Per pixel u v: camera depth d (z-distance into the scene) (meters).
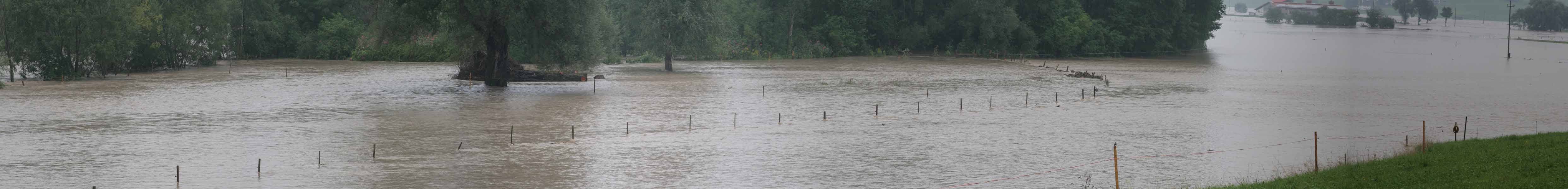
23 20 75.75
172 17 90.88
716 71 96.19
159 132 46.06
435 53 108.06
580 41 73.31
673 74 91.31
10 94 64.19
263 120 51.38
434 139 44.50
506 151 41.12
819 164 38.38
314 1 123.38
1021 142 44.47
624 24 104.38
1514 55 145.12
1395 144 44.44
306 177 34.75
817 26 138.38
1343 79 89.56
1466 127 52.09
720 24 98.75
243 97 63.50
